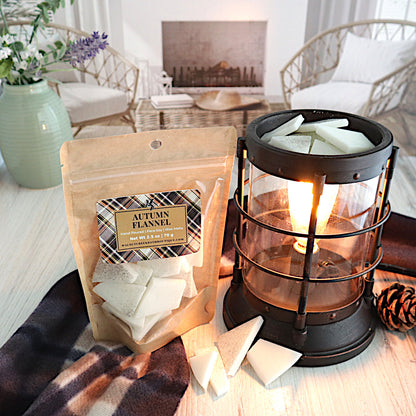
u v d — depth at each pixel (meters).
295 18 3.53
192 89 3.85
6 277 1.09
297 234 0.71
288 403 0.75
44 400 0.71
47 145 1.65
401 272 1.05
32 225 1.38
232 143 0.79
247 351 0.83
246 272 0.90
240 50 3.74
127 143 0.74
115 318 0.83
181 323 0.87
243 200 0.84
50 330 0.87
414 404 0.75
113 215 0.76
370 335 0.86
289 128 0.79
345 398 0.76
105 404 0.73
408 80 2.48
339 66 2.92
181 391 0.75
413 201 1.60
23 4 2.80
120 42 3.52
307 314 0.80
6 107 1.62
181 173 0.78
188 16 3.53
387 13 3.22
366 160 0.68
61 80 2.91
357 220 0.75
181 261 0.81
